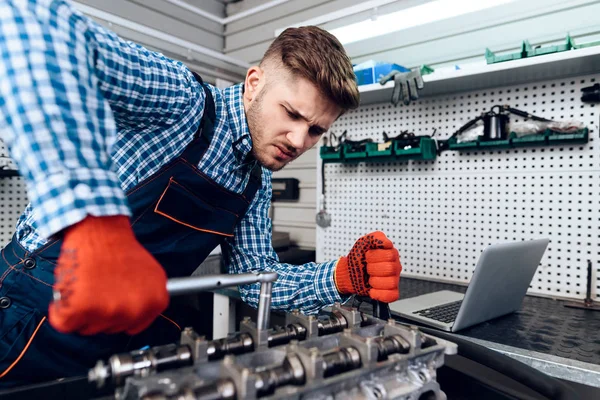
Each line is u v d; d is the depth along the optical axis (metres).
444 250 1.77
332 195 2.11
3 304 0.91
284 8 2.52
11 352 0.88
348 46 2.27
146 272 0.47
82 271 0.43
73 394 0.62
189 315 1.67
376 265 0.90
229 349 0.58
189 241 1.03
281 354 0.56
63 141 0.48
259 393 0.46
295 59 0.88
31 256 0.93
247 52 2.74
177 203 0.99
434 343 0.62
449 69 1.54
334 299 1.02
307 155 2.49
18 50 0.49
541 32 1.70
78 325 0.43
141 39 1.95
